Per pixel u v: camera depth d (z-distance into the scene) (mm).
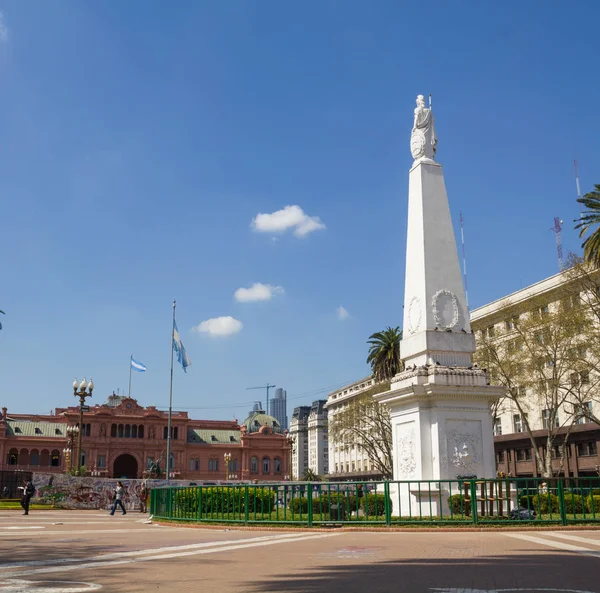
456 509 22328
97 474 119000
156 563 13328
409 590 9789
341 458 132125
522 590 9688
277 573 11695
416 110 28172
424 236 26297
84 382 51938
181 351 71625
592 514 20938
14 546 17453
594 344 45094
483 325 74688
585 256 42594
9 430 119188
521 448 73062
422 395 24016
